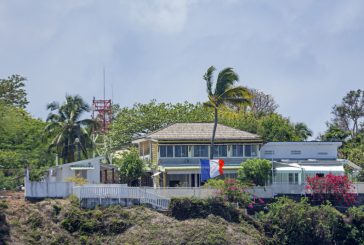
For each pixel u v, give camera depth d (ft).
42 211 439.22
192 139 542.57
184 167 534.37
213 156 544.62
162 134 545.85
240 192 472.03
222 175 537.24
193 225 442.50
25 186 455.22
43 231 426.10
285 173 526.16
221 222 448.24
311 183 492.13
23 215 433.07
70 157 546.26
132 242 430.20
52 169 521.65
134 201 460.14
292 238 457.27
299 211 460.55
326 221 462.60
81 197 453.17
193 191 469.57
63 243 424.87
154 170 532.32
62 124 546.67
